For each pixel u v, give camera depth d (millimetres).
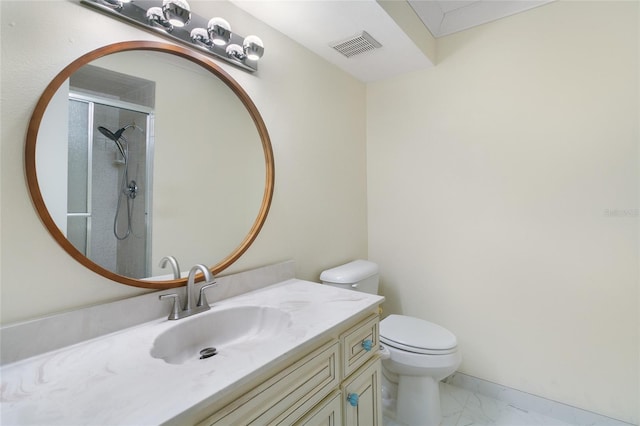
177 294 1037
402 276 2135
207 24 1180
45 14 806
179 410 551
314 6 1337
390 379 1701
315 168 1768
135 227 996
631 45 1427
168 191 1090
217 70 1229
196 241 1173
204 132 1206
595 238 1516
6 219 746
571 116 1562
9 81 750
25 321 761
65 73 835
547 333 1639
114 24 943
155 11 1013
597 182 1508
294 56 1626
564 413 1586
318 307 1111
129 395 599
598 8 1495
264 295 1268
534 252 1671
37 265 791
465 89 1870
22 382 650
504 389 1754
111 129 942
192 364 717
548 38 1618
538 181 1654
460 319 1909
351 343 1069
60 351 790
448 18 1879
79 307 862
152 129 1047
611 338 1484
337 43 1663
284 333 881
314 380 891
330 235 1889
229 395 664
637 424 1430
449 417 1623
